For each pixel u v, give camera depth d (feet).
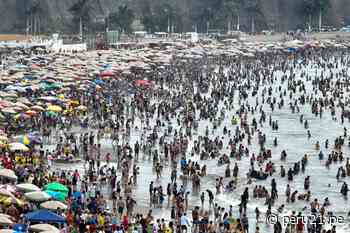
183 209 317.63
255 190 353.92
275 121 562.25
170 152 433.48
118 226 272.10
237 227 291.38
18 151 365.20
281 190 370.53
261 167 414.41
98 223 271.69
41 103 514.68
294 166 407.85
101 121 519.60
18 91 552.82
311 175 406.21
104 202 312.71
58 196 278.26
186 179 385.70
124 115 567.18
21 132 448.65
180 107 618.85
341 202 350.64
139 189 362.53
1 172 282.97
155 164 407.03
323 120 590.96
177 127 531.91
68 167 389.60
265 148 473.67
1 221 228.22
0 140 360.07
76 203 287.89
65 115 510.99
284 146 487.20
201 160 433.48
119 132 501.15
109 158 416.87
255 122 549.13
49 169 367.66
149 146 443.32
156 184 373.40
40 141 431.84
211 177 393.70
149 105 604.49
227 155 447.01
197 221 298.15
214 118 563.07
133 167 389.19
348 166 406.00
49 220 243.40
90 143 437.99
